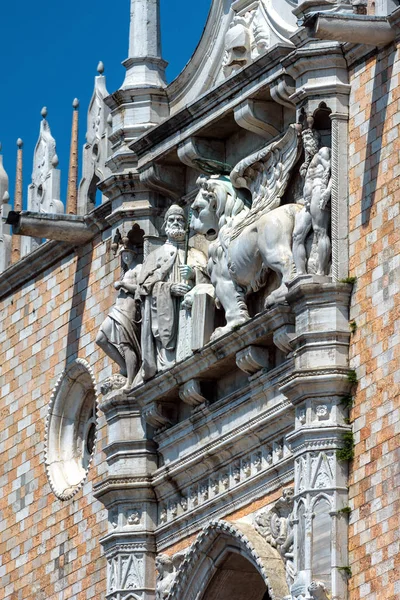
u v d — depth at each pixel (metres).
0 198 71.62
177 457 60.62
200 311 59.47
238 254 58.03
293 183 58.03
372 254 54.47
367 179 55.03
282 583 55.38
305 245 56.06
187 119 61.06
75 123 68.25
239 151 60.72
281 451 56.75
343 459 53.94
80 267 66.88
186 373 59.66
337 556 53.34
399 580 51.81
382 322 53.72
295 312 55.47
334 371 54.22
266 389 57.19
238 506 58.00
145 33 64.56
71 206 67.81
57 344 67.31
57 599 65.19
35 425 67.69
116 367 64.38
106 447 62.28
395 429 52.75
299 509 54.22
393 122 54.53
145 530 61.16
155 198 63.34
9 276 69.81
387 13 55.06
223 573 58.84
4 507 68.44
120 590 61.06
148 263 62.09
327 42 56.34
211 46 62.00
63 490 65.88
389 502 52.53
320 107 56.25
